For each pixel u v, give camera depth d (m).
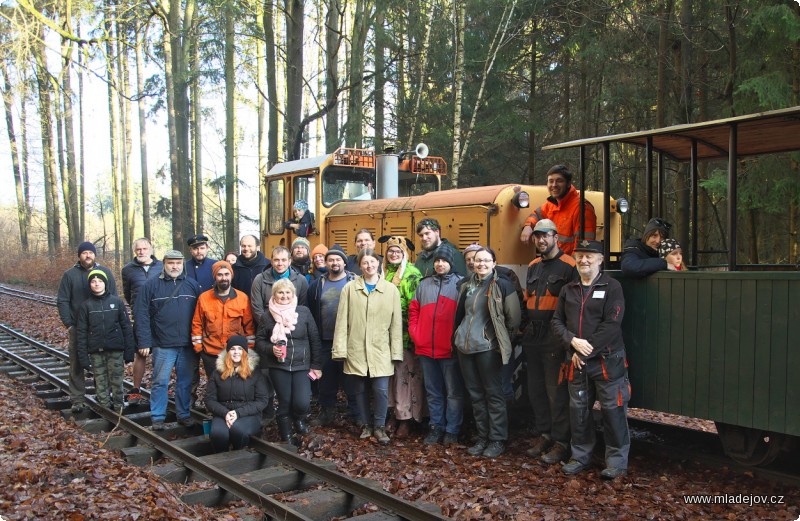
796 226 11.40
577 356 5.68
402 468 6.04
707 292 5.35
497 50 15.99
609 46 14.98
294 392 6.78
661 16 13.47
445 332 6.70
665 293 5.66
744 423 5.09
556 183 6.93
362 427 7.05
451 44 18.67
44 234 44.12
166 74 23.66
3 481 4.76
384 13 18.80
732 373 5.17
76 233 31.69
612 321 5.56
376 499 5.02
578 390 5.74
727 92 12.98
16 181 33.94
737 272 5.14
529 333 6.32
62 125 31.58
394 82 19.83
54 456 5.43
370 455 6.39
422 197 8.61
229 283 7.14
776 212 11.45
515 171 19.88
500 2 16.64
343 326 6.96
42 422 6.84
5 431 6.06
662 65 13.34
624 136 6.11
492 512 4.82
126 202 30.20
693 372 5.44
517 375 7.41
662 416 8.06
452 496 5.16
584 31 15.55
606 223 6.36
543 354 6.22
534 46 18.30
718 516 4.83
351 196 10.09
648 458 6.23
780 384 4.87
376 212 8.98
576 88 19.45
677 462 6.07
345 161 9.71
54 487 4.79
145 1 16.06
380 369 6.80
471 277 6.60
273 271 7.18
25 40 13.51
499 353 6.39
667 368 5.63
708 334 5.34
